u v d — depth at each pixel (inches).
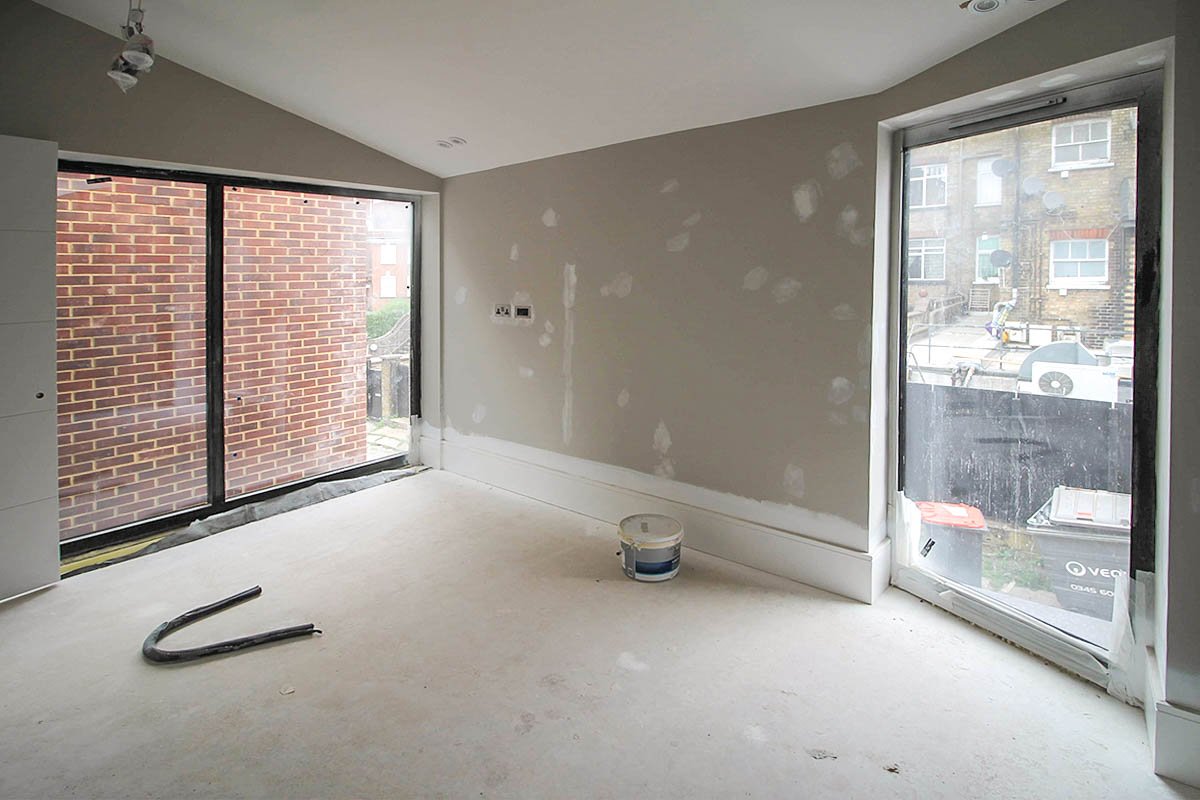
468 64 119.0
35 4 116.0
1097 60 80.7
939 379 110.1
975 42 92.2
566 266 156.3
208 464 156.7
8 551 116.1
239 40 121.0
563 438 162.2
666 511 142.4
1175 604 74.5
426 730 83.9
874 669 96.6
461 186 179.0
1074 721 85.2
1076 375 91.6
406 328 193.3
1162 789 74.1
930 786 74.9
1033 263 95.4
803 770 77.3
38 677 94.4
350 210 178.9
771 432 125.8
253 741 81.8
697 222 131.9
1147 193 82.6
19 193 113.4
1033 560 99.2
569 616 111.7
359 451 187.9
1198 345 71.7
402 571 128.6
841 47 95.3
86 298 137.0
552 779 75.9
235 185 153.3
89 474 140.1
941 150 106.7
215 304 154.0
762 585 122.7
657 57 106.9
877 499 117.6
